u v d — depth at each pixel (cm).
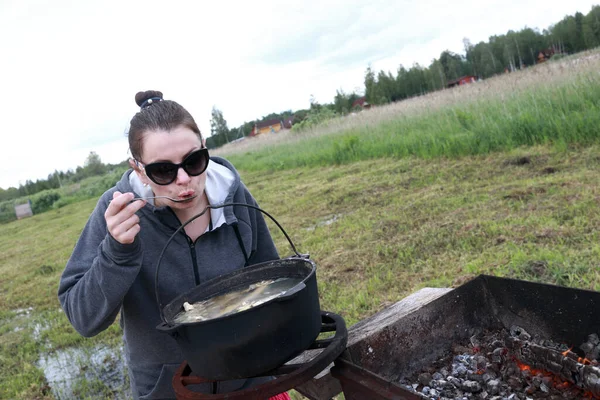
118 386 401
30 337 575
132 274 145
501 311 194
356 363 165
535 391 155
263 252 203
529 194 574
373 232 599
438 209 617
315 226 733
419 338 183
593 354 158
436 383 167
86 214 2089
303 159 1547
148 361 180
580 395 146
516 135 848
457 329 192
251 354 123
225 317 120
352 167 1187
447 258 455
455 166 842
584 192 523
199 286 164
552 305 175
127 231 138
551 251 389
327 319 166
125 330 183
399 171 952
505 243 438
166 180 146
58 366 471
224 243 182
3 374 480
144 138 145
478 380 166
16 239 1816
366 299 413
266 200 1054
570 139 761
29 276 927
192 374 157
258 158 2123
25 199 3644
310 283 136
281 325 125
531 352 162
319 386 176
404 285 423
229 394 127
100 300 148
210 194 176
